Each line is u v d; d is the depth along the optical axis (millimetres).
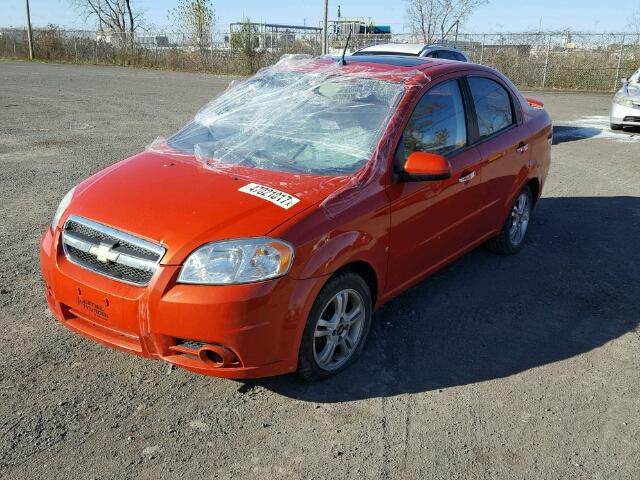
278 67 4820
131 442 2914
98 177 3754
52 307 3457
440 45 11797
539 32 26359
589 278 5172
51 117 12828
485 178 4652
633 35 25062
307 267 3062
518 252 5734
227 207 3160
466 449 2975
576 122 14773
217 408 3201
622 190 8180
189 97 17797
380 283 3689
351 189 3422
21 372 3432
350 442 2986
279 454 2883
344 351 3561
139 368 3523
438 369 3678
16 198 6754
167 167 3703
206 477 2715
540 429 3154
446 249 4402
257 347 2971
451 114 4332
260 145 3930
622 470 2871
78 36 38062
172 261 2924
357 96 4082
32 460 2764
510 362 3799
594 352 3961
